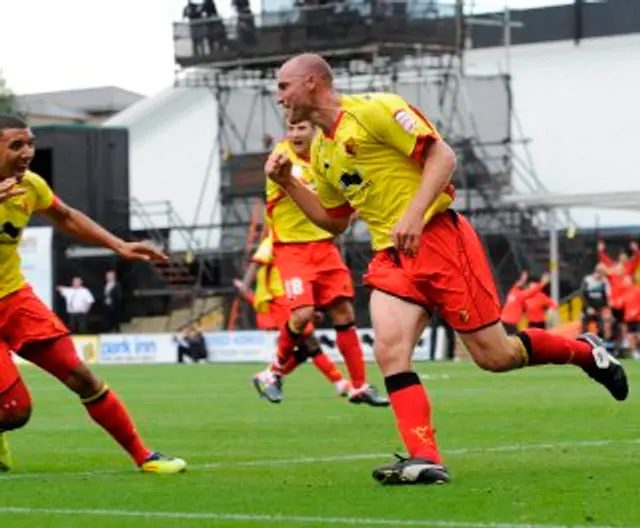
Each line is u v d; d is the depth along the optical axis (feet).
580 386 152.35
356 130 64.13
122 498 60.85
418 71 306.55
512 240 284.82
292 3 315.78
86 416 121.70
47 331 70.08
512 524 51.24
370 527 51.03
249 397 146.92
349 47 309.01
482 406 120.37
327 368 134.92
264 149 313.94
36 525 53.57
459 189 291.38
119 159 322.55
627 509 54.65
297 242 119.55
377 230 65.31
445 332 262.06
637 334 244.01
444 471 62.28
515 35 363.56
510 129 307.99
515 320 247.91
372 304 64.49
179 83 327.47
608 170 340.59
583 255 287.69
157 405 134.10
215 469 73.05
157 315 318.45
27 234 304.91
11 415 69.92
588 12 355.97
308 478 67.36
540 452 78.69
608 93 348.38
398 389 63.10
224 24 321.73
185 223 382.83
